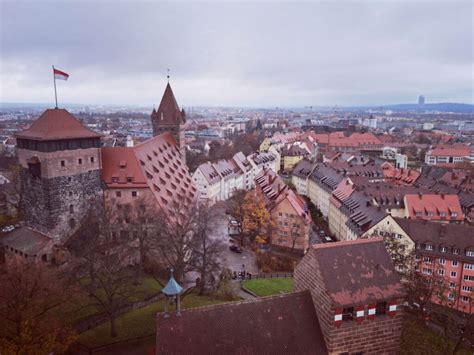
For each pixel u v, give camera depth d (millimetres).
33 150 72000
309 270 41656
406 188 111750
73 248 69562
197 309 37375
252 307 38844
